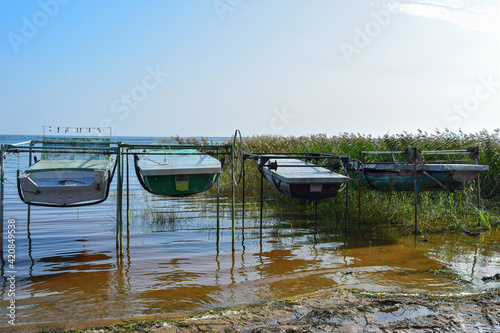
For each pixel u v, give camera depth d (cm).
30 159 925
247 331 425
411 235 897
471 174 895
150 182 768
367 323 441
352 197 1177
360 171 1030
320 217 1085
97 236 912
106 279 625
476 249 778
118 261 725
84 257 749
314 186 848
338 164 926
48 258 743
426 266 672
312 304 498
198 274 648
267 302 513
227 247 816
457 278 609
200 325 441
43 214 1162
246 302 523
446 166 862
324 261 712
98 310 500
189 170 770
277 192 1363
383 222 1017
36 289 580
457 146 1301
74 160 909
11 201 1385
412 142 1322
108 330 433
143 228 990
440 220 1001
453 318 450
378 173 993
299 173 893
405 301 505
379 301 506
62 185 760
